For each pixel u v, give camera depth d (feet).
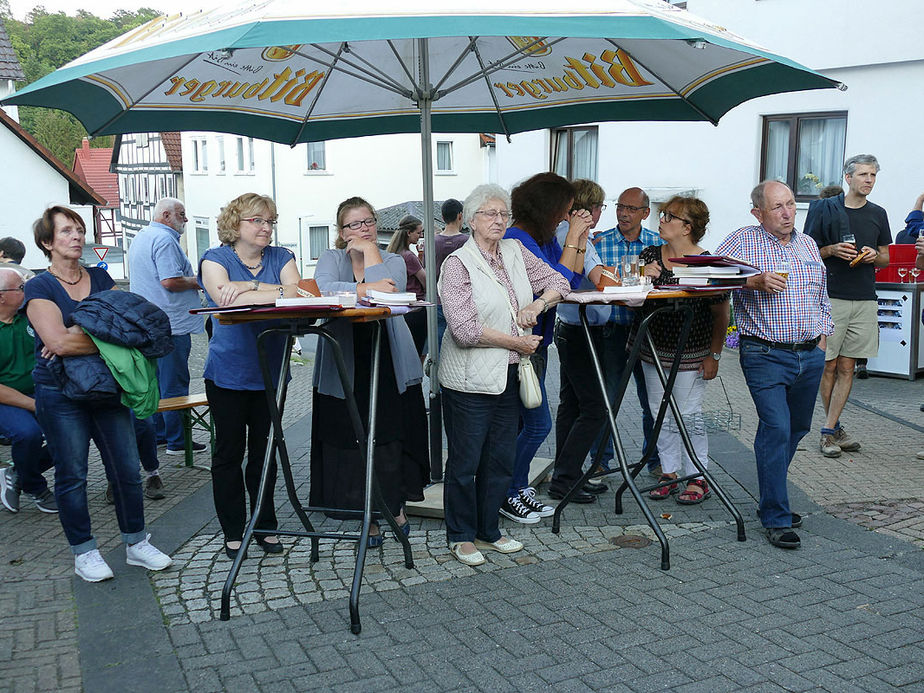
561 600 13.76
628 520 17.38
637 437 23.62
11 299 18.71
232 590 14.43
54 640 12.84
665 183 47.55
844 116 40.11
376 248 15.08
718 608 13.34
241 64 17.17
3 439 23.68
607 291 15.07
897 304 30.78
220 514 15.60
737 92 17.33
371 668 11.82
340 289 14.71
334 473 15.60
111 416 14.84
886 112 37.91
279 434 14.26
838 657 11.82
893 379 31.09
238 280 14.88
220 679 11.62
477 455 15.01
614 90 19.63
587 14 11.38
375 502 14.48
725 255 15.88
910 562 14.92
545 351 16.89
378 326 13.83
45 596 14.38
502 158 58.54
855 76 38.83
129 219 183.42
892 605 13.32
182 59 15.79
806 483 19.27
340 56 18.29
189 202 140.46
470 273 14.43
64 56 248.73
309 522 15.37
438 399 18.97
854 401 27.48
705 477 16.46
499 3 11.60
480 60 18.21
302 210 110.73
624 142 49.42
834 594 13.73
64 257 14.49
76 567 14.94
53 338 13.97
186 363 23.18
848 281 21.44
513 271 14.97
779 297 15.64
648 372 18.06
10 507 18.81
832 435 21.45
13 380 18.89
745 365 16.03
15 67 91.40
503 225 14.47
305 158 110.22
